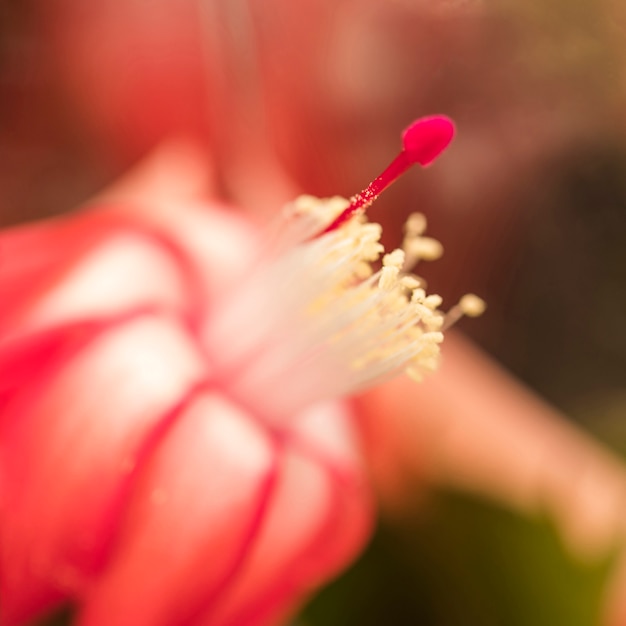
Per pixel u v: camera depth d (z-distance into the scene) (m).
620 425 0.21
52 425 0.15
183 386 0.15
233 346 0.16
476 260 0.22
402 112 0.21
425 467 0.18
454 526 0.18
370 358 0.16
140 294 0.16
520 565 0.18
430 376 0.19
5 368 0.15
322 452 0.16
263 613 0.16
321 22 0.20
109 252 0.16
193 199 0.18
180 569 0.15
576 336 0.23
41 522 0.14
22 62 0.20
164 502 0.15
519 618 0.18
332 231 0.15
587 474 0.19
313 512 0.16
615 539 0.18
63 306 0.15
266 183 0.19
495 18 0.19
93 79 0.20
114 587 0.15
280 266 0.16
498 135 0.21
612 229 0.21
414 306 0.15
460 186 0.21
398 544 0.18
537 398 0.21
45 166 0.20
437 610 0.18
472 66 0.20
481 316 0.22
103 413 0.15
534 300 0.22
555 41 0.19
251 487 0.15
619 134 0.20
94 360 0.15
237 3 0.19
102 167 0.20
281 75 0.20
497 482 0.19
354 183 0.21
